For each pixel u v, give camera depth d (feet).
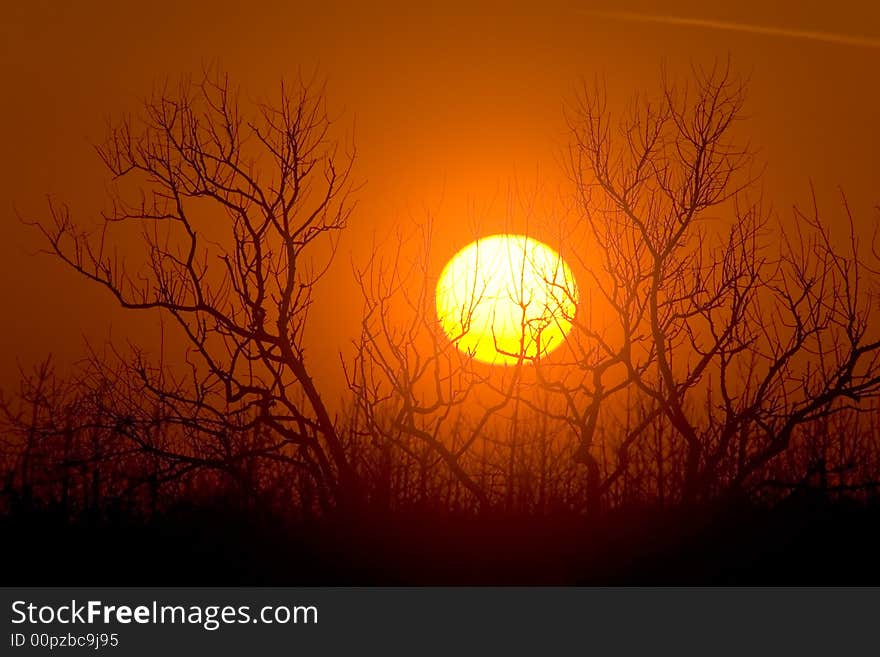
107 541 196.65
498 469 217.15
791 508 204.74
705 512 204.23
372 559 196.34
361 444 219.20
